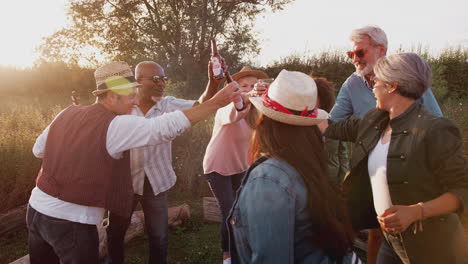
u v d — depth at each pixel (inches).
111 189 80.7
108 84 81.8
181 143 218.2
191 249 149.6
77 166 77.3
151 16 775.1
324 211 50.9
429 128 67.6
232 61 794.2
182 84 575.2
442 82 559.8
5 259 142.3
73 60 802.8
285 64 762.8
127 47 782.5
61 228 78.8
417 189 70.1
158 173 115.0
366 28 107.0
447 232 69.4
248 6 813.2
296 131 54.9
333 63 703.7
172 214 168.9
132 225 154.0
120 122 78.4
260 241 49.4
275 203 49.7
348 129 90.9
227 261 126.7
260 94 106.0
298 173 52.2
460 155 65.7
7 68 719.1
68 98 641.6
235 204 55.5
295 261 52.0
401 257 75.4
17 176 177.2
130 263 139.6
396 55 73.4
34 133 227.8
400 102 73.0
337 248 51.8
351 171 83.1
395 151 72.0
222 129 128.0
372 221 84.4
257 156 58.4
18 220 163.3
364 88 111.7
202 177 216.5
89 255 81.0
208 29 770.8
